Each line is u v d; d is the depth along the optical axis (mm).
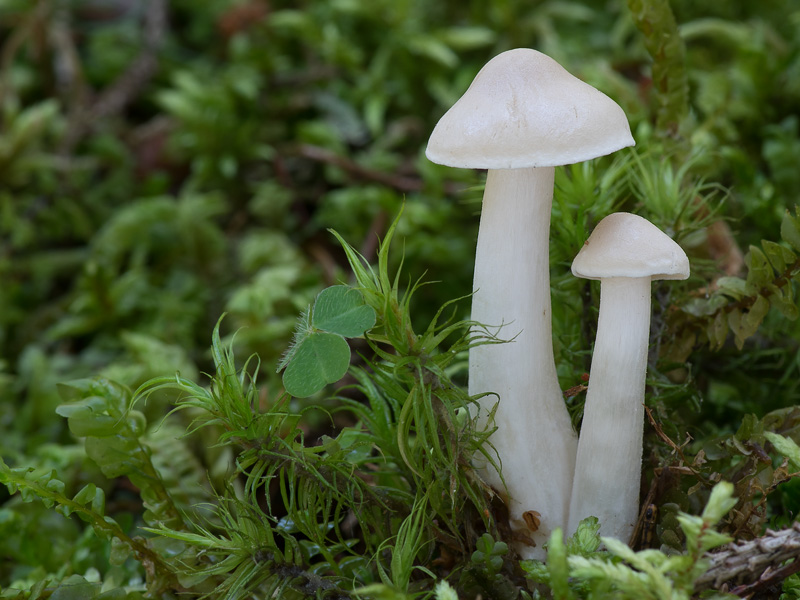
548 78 226
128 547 248
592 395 239
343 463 244
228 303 390
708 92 394
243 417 236
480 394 239
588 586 226
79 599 248
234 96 479
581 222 274
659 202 287
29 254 459
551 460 246
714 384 300
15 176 464
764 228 326
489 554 236
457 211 419
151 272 434
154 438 284
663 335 279
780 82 386
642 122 327
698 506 246
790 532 221
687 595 213
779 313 297
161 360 342
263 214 446
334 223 428
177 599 251
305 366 236
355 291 240
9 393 365
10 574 282
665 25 303
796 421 248
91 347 396
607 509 241
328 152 450
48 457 308
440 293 396
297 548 241
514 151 221
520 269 240
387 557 249
